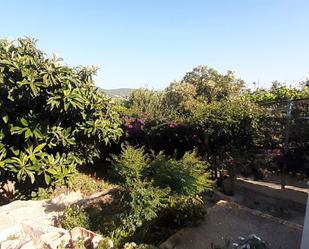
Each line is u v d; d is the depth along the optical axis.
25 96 5.86
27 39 6.44
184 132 8.45
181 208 5.27
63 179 6.36
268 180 7.95
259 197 7.25
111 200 6.04
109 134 6.90
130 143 9.20
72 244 4.28
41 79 5.59
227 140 7.43
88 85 6.57
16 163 5.77
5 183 6.48
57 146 6.68
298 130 7.38
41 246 4.19
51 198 6.59
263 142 7.50
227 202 6.05
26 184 6.95
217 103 8.31
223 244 4.69
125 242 4.61
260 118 7.36
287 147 7.48
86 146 7.09
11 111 5.91
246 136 7.24
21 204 5.94
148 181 5.31
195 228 5.12
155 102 17.19
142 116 9.70
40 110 6.18
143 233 4.80
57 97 5.69
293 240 4.84
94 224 5.13
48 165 6.09
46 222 5.25
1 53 5.90
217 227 5.18
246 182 7.85
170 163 5.54
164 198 5.27
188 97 25.09
